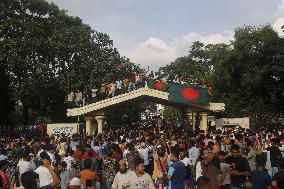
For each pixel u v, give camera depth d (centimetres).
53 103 5666
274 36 4569
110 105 3800
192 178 1398
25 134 4009
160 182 1566
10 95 5266
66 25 6028
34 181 748
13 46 5112
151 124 4409
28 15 5944
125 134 2570
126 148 1852
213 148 1397
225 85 5056
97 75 5194
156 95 3631
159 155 1586
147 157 1870
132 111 5775
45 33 5706
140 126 3994
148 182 1030
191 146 1614
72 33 5522
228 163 1216
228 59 4741
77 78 5238
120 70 5406
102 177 1741
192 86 3594
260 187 1125
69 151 1770
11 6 5788
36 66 5206
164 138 2162
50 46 5306
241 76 4816
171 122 4050
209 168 1167
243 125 3275
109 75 5162
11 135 4434
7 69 5138
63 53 5397
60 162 1506
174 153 1292
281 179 1042
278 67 4506
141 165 1028
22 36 5341
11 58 5053
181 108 4091
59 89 5378
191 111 3706
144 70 3772
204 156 1246
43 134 3822
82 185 1319
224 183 1195
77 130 3544
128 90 3825
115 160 1546
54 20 5994
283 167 1060
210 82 5191
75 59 5506
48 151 1716
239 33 4706
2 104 5338
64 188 1466
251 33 4653
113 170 1537
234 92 4975
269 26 4697
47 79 5222
